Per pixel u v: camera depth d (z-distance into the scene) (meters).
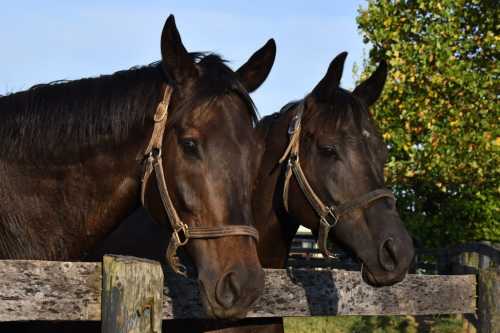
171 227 2.69
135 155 2.81
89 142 2.84
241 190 2.59
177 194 2.62
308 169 3.54
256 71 3.09
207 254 2.55
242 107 2.70
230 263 2.50
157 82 2.85
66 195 2.87
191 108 2.65
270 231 3.76
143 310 2.21
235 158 2.59
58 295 2.22
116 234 3.80
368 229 3.34
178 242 2.63
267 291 3.04
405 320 8.72
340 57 3.55
